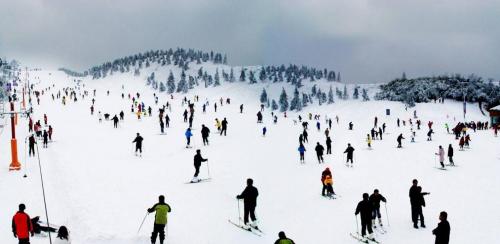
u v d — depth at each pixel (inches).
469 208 781.9
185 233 599.5
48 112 2586.1
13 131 1006.4
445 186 972.6
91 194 794.8
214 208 729.0
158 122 2202.3
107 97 4328.3
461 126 2098.9
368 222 613.3
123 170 1038.4
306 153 1461.6
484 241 607.2
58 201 740.0
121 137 1664.6
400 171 1166.3
